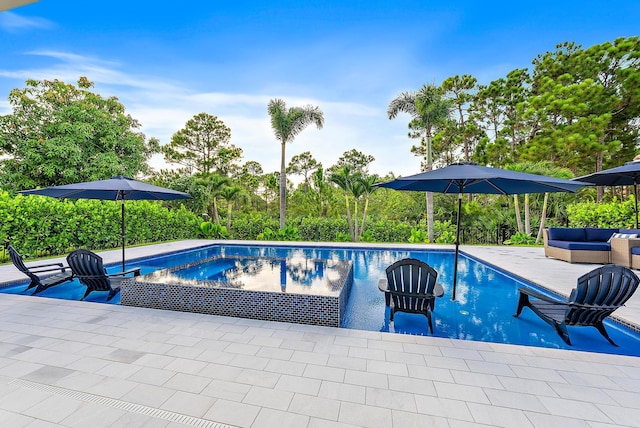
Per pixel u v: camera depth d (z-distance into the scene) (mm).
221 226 14750
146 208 11633
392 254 10148
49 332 3219
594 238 7863
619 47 14531
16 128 12578
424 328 3803
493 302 4875
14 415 1892
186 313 3906
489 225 14844
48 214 8195
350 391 2170
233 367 2504
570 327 3791
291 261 6785
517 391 2178
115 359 2627
